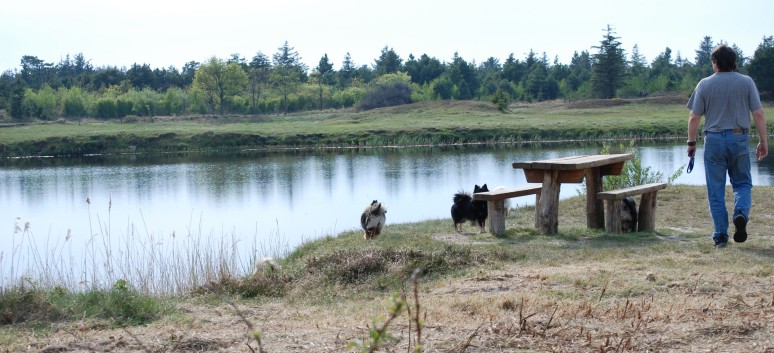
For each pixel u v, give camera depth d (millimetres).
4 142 55688
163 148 57062
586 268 8438
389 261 9250
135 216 23609
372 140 57594
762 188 16562
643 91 101750
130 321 6676
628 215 11805
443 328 5645
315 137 59219
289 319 6637
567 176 11703
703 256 8930
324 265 9352
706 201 15102
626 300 6504
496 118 72000
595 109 84938
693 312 5863
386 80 101438
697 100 9336
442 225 14234
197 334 5828
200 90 91000
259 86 96562
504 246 10453
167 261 13656
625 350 4918
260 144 58438
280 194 28422
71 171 40156
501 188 13320
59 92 94062
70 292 8117
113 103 87562
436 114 78875
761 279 7230
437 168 36438
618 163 12273
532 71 113688
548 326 5535
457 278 8477
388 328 5723
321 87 101000
